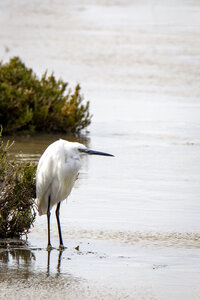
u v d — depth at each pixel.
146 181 14.00
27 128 19.36
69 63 32.28
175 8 57.84
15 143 17.70
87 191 12.99
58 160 9.45
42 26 45.66
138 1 62.56
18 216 9.93
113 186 13.47
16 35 41.19
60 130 19.70
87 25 46.53
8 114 18.84
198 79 29.17
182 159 16.41
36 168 10.68
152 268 8.57
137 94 25.92
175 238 10.04
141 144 18.20
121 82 28.17
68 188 9.78
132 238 10.01
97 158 16.48
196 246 9.65
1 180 9.80
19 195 9.86
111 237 10.04
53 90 20.19
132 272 8.38
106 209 11.66
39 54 34.53
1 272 8.20
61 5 58.34
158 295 7.53
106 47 37.38
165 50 36.62
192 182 14.02
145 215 11.33
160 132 19.92
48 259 8.86
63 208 11.73
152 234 10.23
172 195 12.81
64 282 7.89
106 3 60.41
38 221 10.96
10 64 21.19
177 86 27.64
